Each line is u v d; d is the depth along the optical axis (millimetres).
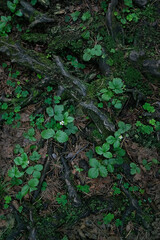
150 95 529
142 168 467
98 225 440
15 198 443
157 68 501
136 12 551
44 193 451
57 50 540
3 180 454
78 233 435
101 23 539
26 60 514
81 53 542
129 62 513
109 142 462
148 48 533
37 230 426
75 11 565
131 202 448
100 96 496
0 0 553
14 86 532
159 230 431
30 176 462
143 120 513
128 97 511
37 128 495
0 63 547
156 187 460
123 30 540
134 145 486
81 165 472
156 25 548
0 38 518
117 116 502
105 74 522
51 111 479
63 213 440
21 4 542
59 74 508
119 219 444
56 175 466
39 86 515
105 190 458
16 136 487
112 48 520
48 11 564
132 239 429
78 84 500
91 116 490
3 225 425
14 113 507
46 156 473
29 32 562
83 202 449
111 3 522
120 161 463
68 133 485
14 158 471
